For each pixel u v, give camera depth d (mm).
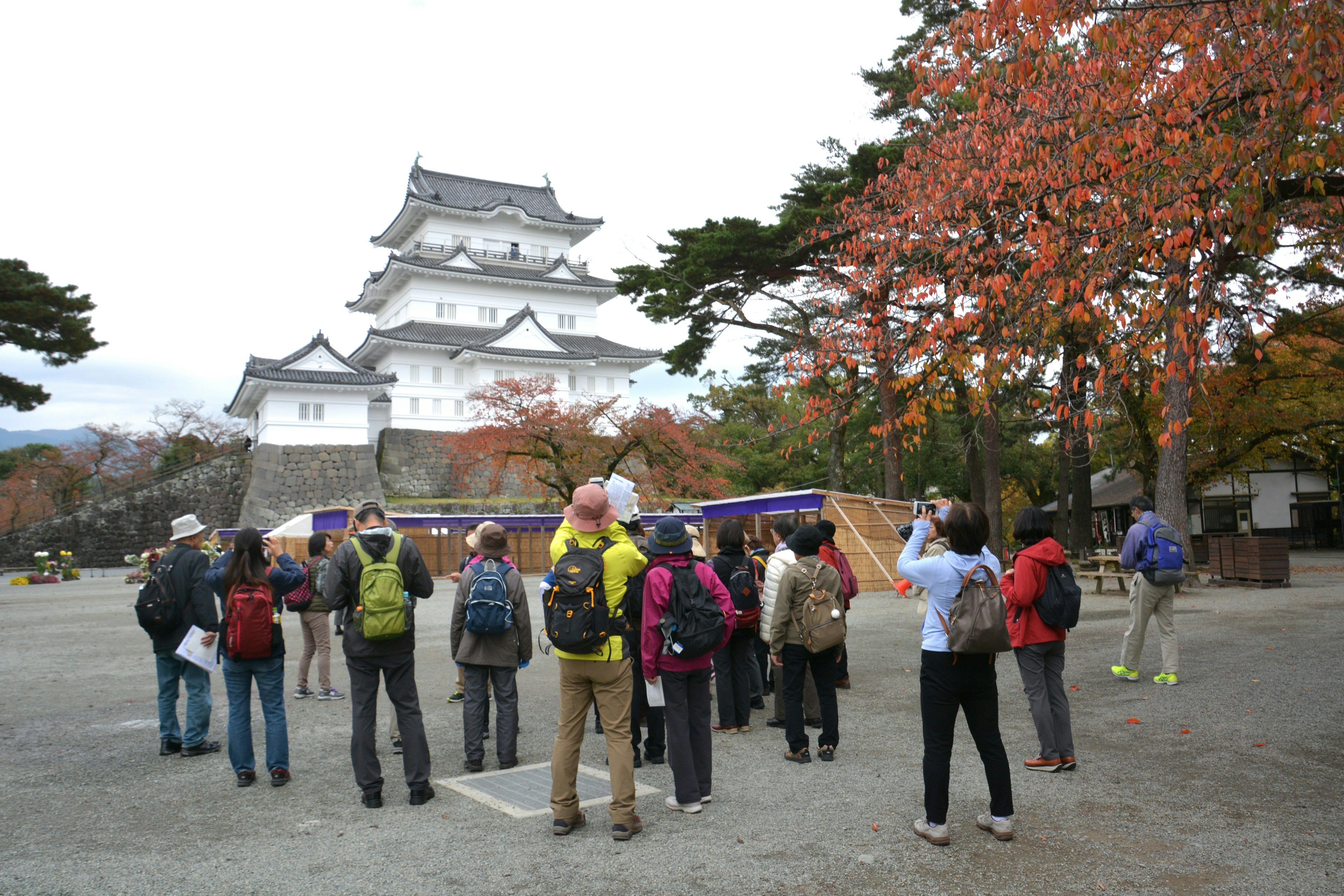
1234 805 4508
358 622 4883
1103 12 6363
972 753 5746
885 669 9039
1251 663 8430
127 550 40062
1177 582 7555
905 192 11391
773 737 6461
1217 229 6090
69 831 4578
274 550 6043
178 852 4230
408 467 45906
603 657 4359
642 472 37031
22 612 19234
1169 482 16141
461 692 8070
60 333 28312
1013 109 8602
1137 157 6777
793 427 9891
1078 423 9977
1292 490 32281
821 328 11359
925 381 8148
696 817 4629
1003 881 3652
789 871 3834
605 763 5895
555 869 3918
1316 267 9219
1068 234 7293
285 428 40781
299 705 8125
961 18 7152
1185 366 7484
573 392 52469
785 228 18516
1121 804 4582
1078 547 25641
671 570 4773
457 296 54750
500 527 5832
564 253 62562
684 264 19750
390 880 3824
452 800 5059
